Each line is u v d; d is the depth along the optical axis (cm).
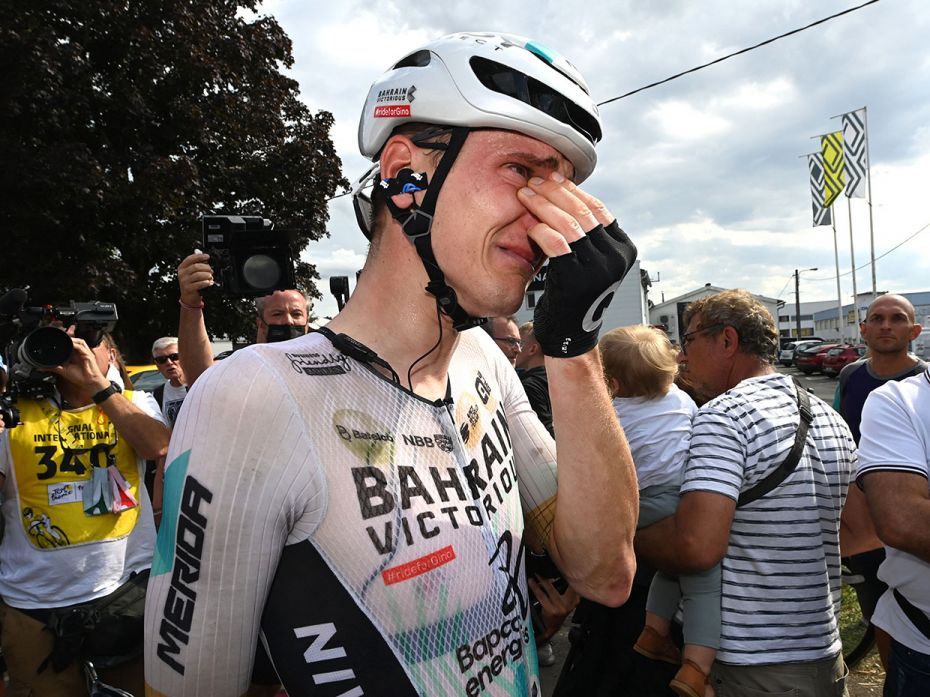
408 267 86
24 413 217
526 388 306
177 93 1338
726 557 179
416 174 82
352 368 82
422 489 79
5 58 1078
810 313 7394
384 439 78
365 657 72
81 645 203
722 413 181
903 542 158
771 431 177
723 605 177
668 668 205
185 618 72
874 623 185
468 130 81
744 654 172
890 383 175
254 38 1506
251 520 70
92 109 1233
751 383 191
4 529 214
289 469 72
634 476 96
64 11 1180
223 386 74
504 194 80
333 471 73
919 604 169
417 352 88
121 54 1272
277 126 1538
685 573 177
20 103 1104
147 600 77
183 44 1303
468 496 85
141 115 1266
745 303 209
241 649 73
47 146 1134
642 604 213
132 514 228
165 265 1427
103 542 217
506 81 82
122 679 209
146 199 1224
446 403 89
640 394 221
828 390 1830
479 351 109
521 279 83
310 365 79
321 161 1605
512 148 81
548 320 87
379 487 76
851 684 294
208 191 1435
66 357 211
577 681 214
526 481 105
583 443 91
